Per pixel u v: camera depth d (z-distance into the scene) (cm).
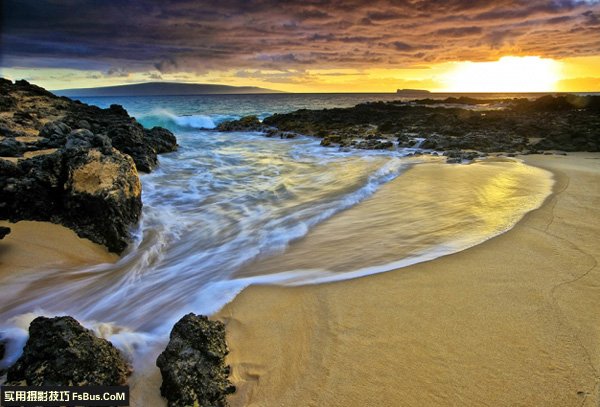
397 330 384
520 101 5244
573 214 708
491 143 1783
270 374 338
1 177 748
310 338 383
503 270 497
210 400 311
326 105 7344
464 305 422
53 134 1257
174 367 326
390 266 533
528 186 941
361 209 840
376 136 2264
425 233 655
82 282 573
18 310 495
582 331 369
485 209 765
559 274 482
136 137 1446
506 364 330
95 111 2327
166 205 963
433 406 293
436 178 1086
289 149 2016
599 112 2809
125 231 727
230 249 675
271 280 519
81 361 332
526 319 391
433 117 2839
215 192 1090
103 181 737
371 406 296
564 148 1628
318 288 482
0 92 2048
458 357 341
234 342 384
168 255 677
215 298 479
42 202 733
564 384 306
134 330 432
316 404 302
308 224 770
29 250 632
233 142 2352
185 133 2933
